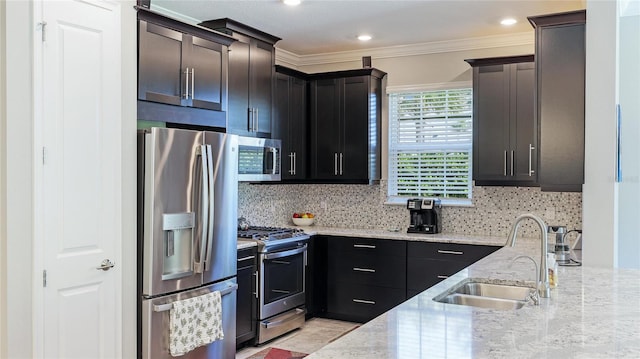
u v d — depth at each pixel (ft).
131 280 10.78
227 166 12.60
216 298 12.08
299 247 16.44
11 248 8.73
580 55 11.57
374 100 18.44
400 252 16.65
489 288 9.06
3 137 8.68
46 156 9.21
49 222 9.27
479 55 17.44
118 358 10.48
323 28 16.11
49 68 9.25
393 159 18.94
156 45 11.35
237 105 14.84
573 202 16.12
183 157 11.41
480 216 17.38
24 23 8.91
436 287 8.38
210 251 12.04
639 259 11.44
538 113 12.32
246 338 14.47
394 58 18.76
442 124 18.15
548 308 6.96
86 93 9.89
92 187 10.00
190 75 12.19
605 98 10.84
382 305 16.89
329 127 18.61
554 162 11.71
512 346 5.31
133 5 10.82
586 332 5.83
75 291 9.73
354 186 19.47
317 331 16.39
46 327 9.24
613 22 10.76
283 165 17.42
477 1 13.48
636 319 6.40
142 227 10.89
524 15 14.69
